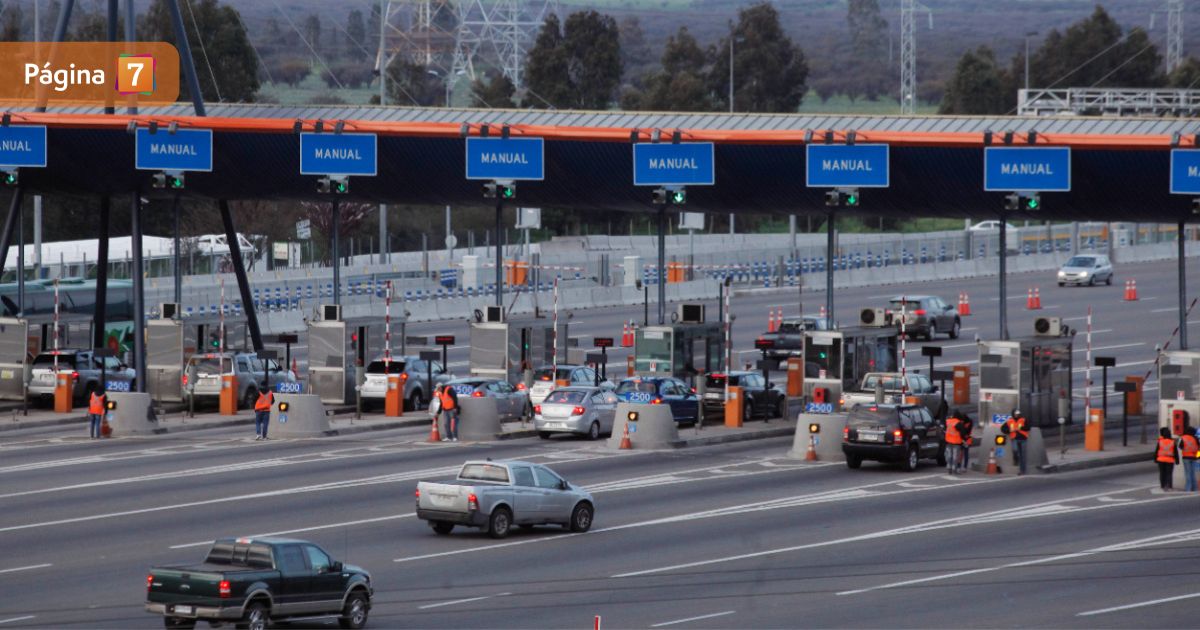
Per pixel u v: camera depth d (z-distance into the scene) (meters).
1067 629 55.12
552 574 64.88
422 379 126.19
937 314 172.50
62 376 123.94
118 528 74.50
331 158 125.00
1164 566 67.38
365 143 124.88
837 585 62.97
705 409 120.88
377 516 78.62
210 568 51.97
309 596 52.78
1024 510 82.31
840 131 117.88
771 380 142.50
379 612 57.28
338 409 125.94
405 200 137.12
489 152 124.00
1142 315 191.25
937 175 118.38
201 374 125.50
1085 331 178.88
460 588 61.88
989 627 55.34
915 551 70.69
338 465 96.31
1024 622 56.16
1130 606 59.09
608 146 123.38
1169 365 107.81
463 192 132.75
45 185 133.38
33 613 56.34
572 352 138.12
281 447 105.44
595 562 67.69
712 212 133.25
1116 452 104.44
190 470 94.00
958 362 156.62
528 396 120.25
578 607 58.28
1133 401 126.00
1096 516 80.56
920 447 97.88
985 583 63.53
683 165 120.69
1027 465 97.00
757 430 114.62
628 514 80.56
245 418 121.00
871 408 97.38
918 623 55.81
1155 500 86.06
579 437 112.75
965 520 79.06
